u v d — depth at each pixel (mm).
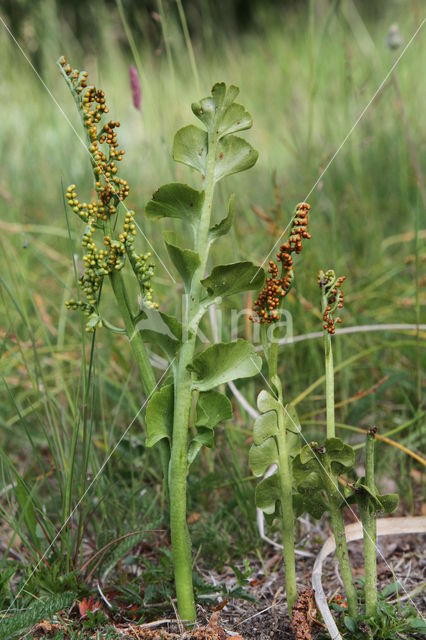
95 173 376
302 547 456
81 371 439
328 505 385
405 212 740
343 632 390
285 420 383
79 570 418
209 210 380
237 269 370
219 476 466
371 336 575
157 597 417
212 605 411
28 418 548
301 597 381
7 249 622
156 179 726
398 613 401
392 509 377
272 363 381
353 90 711
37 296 590
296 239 373
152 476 499
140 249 583
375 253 678
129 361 568
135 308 575
